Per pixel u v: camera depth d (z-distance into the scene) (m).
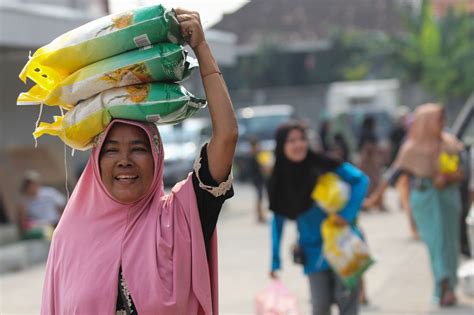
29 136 18.25
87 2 20.55
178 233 3.84
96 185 3.90
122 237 3.85
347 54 53.44
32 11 15.45
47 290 4.00
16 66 17.91
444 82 42.03
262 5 58.88
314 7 58.38
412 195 10.01
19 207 16.41
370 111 34.19
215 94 3.90
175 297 3.77
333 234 7.23
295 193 7.34
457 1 48.09
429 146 9.86
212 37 21.89
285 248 15.50
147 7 3.80
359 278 7.25
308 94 48.62
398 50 43.75
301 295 10.98
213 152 3.87
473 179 11.16
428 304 10.03
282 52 54.22
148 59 3.77
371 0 58.09
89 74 3.81
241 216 21.47
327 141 27.25
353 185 7.38
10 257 14.70
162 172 3.96
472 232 11.05
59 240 3.96
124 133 3.87
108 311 3.79
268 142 32.94
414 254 13.68
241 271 13.17
